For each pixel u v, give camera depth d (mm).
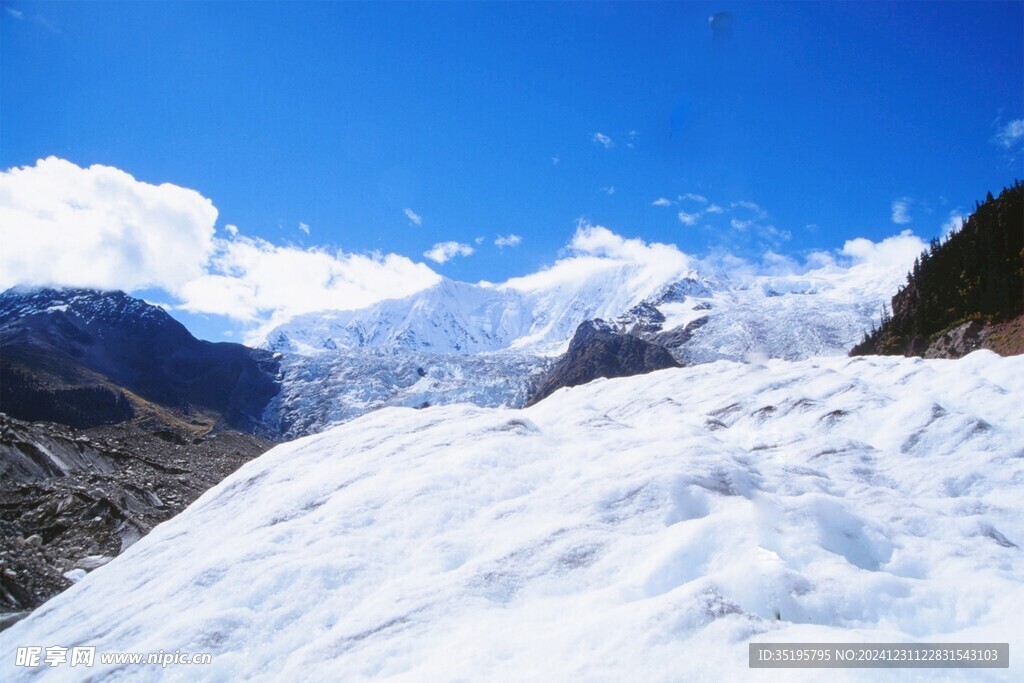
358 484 25781
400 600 17156
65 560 40031
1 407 188750
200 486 64438
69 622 22766
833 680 11570
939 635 13828
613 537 19109
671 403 58906
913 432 40562
